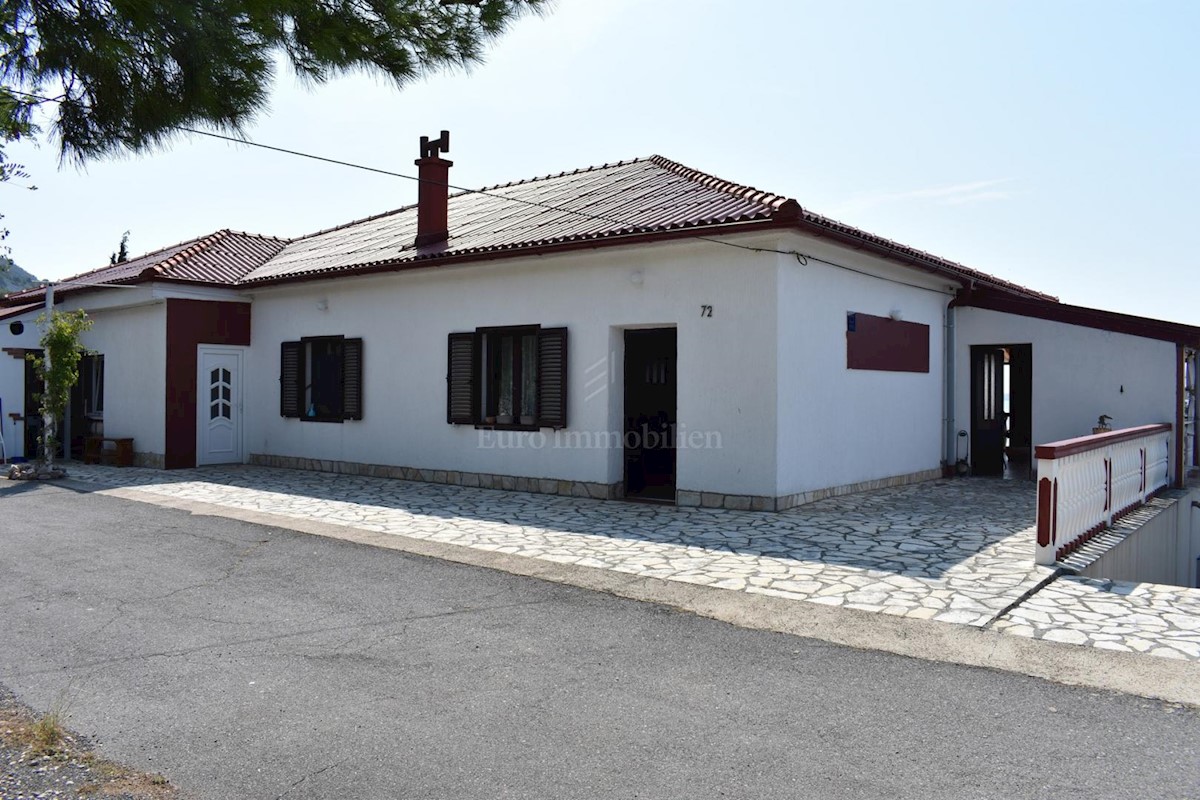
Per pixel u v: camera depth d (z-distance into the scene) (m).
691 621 5.37
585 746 3.56
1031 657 4.58
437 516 9.34
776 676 4.38
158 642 4.99
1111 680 4.23
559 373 10.80
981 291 13.04
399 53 4.45
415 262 11.66
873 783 3.22
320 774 3.32
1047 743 3.55
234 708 3.99
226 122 4.20
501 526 8.70
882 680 4.30
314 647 4.89
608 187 13.23
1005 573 6.39
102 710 3.97
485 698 4.10
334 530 8.52
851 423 10.69
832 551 7.30
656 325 10.17
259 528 8.67
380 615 5.54
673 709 3.95
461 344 11.88
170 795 3.15
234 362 15.23
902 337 11.93
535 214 12.63
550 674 4.43
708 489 9.71
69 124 4.14
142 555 7.41
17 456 15.42
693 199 10.95
